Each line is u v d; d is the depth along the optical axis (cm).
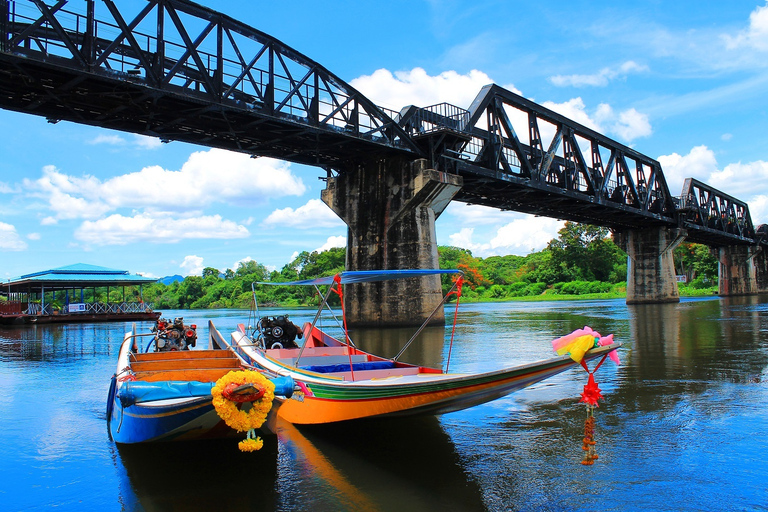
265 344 1341
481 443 879
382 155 3225
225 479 750
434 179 3070
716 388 1220
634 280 6525
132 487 725
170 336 1299
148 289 13050
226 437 878
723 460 781
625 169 5172
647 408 1058
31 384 1423
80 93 2127
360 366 1089
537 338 2375
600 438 887
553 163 4559
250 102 2452
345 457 833
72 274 4594
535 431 933
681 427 934
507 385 810
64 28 1906
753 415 996
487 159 3591
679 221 6169
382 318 3219
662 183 6041
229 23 2300
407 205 3153
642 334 2428
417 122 3303
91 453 863
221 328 3372
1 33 1719
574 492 688
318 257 10669
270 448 883
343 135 2714
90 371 1631
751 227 8988
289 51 2516
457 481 730
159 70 2089
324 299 1170
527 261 13825
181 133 2658
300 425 1010
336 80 2722
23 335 2995
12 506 673
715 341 2078
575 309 5228
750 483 704
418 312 3136
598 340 716
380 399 865
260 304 10131
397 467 784
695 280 11162
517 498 674
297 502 670
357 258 3350
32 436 953
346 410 906
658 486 700
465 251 12862
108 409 1024
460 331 2809
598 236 10806
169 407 783
